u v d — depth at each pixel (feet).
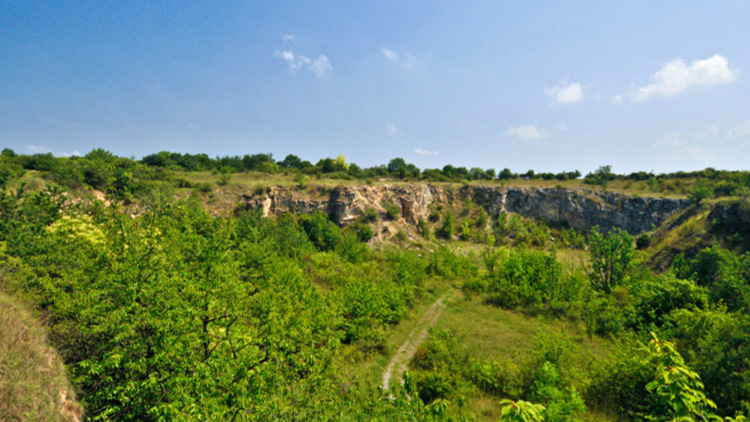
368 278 99.66
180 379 26.13
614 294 92.02
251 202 182.09
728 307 71.87
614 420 40.57
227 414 25.77
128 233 36.60
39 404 21.77
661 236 155.33
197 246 41.96
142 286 31.76
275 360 30.89
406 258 132.05
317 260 115.75
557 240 216.54
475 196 258.37
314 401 27.53
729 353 41.47
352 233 169.68
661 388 15.52
